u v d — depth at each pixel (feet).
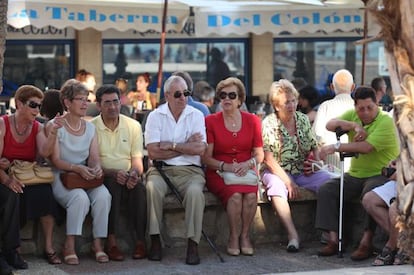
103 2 42.16
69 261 28.04
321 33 58.75
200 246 30.89
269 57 58.03
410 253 20.67
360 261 28.99
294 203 32.04
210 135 30.19
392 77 20.01
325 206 30.12
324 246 31.24
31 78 53.36
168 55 56.34
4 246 26.99
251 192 29.78
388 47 20.01
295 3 44.04
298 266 28.43
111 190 29.01
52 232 28.60
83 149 28.78
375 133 29.55
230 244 29.89
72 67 54.03
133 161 29.81
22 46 53.01
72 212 28.02
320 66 59.16
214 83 57.47
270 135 31.53
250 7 45.09
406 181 20.20
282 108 31.40
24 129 28.07
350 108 32.86
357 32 57.72
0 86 23.98
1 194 26.99
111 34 54.70
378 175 29.86
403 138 20.02
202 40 56.90
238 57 57.72
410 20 19.48
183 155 29.58
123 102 45.21
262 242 31.73
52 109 30.78
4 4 23.65
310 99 40.60
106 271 27.35
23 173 27.53
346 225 31.32
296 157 31.65
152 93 51.26
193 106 33.17
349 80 33.37
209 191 30.37
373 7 20.08
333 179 30.37
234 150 30.14
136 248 29.22
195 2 43.32
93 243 28.94
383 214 28.09
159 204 29.01
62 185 28.32
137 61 55.52
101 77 54.44
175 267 28.09
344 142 32.68
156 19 44.11
